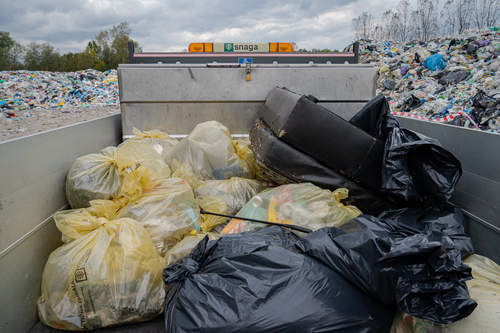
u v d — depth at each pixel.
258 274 1.43
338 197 2.03
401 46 15.48
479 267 1.58
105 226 1.73
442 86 9.49
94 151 2.72
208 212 2.26
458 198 2.09
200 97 3.16
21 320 1.55
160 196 2.05
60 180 2.07
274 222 2.02
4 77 15.77
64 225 1.75
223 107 3.20
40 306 1.65
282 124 2.14
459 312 1.16
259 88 3.17
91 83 17.69
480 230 1.85
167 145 2.93
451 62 10.70
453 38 12.92
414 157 1.85
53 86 16.19
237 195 2.41
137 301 1.60
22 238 1.60
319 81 3.20
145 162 2.12
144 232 1.79
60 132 2.10
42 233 1.81
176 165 2.56
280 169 2.17
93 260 1.59
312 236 1.64
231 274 1.46
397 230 1.63
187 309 1.39
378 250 1.38
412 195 1.83
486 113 6.52
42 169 1.84
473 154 1.93
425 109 8.36
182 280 1.57
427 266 1.21
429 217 1.92
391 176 1.83
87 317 1.56
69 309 1.57
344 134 2.01
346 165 2.05
